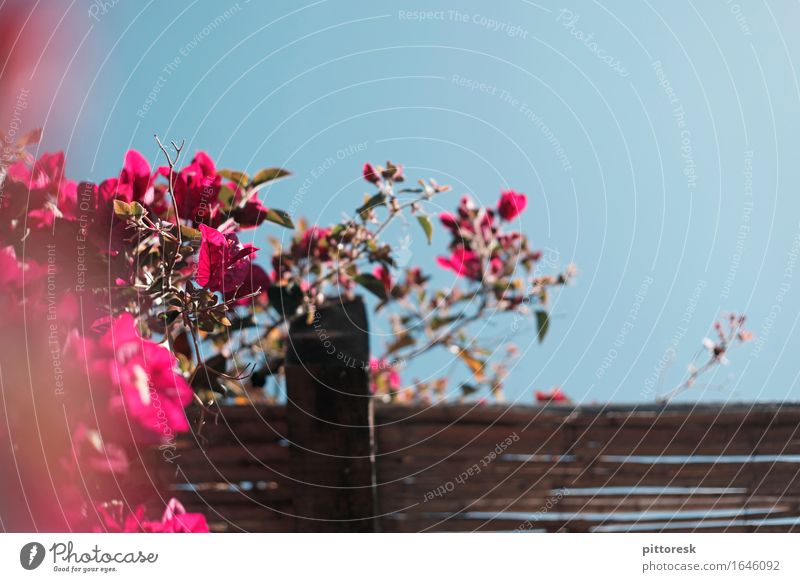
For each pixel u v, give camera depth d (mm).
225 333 1202
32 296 599
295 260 1330
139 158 912
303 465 1226
